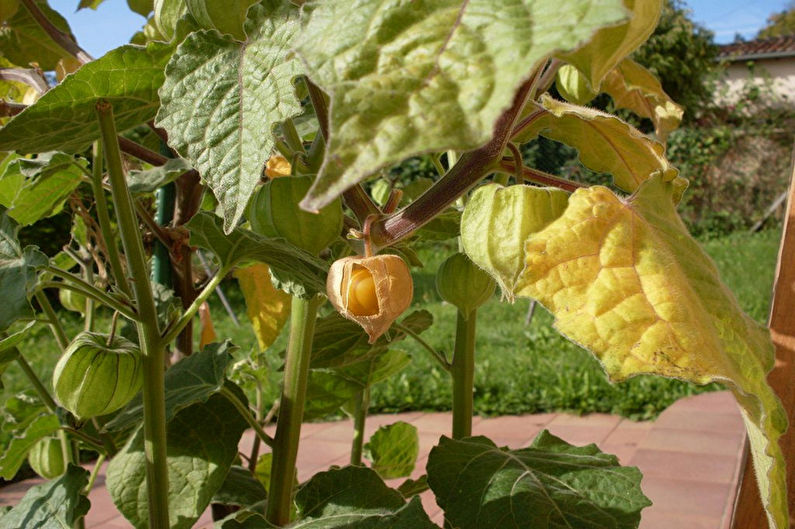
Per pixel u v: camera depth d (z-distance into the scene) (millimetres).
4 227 408
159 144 761
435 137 221
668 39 5168
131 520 495
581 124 439
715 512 1428
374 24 237
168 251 658
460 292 513
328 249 501
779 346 441
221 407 522
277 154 608
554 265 312
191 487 499
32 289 387
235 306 3980
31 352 2959
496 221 345
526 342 2867
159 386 427
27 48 656
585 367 2439
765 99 6051
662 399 2199
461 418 544
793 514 437
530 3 233
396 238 366
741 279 4047
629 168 452
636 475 469
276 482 496
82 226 675
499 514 443
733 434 1903
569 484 464
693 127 5770
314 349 569
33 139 398
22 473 1750
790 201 444
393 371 705
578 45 221
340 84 231
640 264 313
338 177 220
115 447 603
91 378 451
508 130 349
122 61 377
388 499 478
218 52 342
